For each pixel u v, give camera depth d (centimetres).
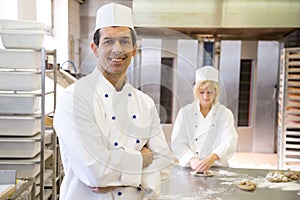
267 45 399
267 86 414
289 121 322
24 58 185
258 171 208
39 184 205
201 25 317
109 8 106
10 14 239
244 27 321
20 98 187
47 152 220
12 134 191
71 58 336
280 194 165
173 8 314
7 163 189
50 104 239
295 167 321
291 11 316
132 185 107
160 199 155
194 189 171
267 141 425
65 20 328
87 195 113
